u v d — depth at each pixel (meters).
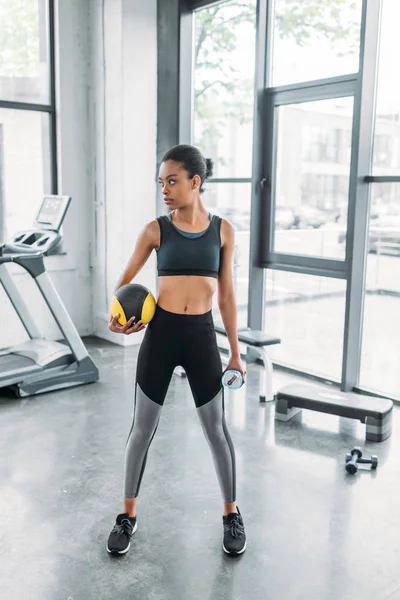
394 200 3.84
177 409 3.80
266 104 4.55
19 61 5.11
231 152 4.93
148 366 2.19
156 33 5.14
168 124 5.20
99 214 5.45
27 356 4.26
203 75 5.08
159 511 2.61
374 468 3.04
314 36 4.19
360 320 4.13
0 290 5.09
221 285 2.29
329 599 2.06
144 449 2.29
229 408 3.87
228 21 4.79
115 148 5.16
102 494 2.76
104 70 5.17
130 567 2.22
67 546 2.35
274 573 2.20
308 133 4.32
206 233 2.18
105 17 5.07
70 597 2.05
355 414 3.43
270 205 4.66
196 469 3.00
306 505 2.68
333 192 4.20
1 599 2.03
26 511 2.60
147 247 2.19
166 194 2.11
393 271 3.93
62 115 5.27
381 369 4.11
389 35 3.76
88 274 5.64
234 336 2.31
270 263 4.72
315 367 4.56
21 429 3.49
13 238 4.27
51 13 5.17
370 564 2.26
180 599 2.05
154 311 2.19
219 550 2.34
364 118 3.84
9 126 5.12
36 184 5.35
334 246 4.24
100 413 3.75
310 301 4.52
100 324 5.64
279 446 3.29
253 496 2.74
